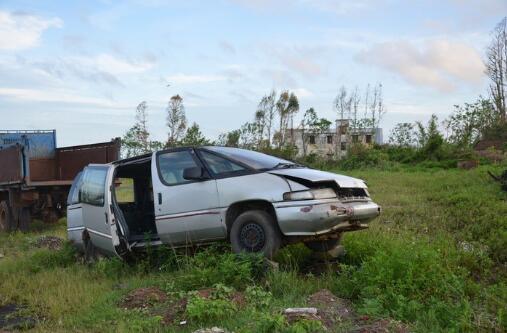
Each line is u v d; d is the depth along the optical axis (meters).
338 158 39.47
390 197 15.31
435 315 5.28
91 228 8.67
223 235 7.30
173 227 7.56
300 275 7.07
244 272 6.50
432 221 10.94
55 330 5.58
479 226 9.72
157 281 7.07
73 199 9.41
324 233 6.79
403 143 41.81
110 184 8.30
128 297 6.41
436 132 36.09
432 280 5.92
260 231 6.91
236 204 7.15
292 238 6.96
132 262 8.34
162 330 5.28
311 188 6.79
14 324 5.97
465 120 38.97
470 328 5.02
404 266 6.06
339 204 6.84
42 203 15.09
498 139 38.09
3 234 14.66
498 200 13.26
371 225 10.09
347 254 7.69
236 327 5.09
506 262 7.62
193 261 7.16
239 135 40.72
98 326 5.53
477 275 7.02
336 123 51.00
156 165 7.86
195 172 7.32
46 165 16.80
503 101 50.88
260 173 7.13
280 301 5.89
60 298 6.70
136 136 37.31
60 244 11.62
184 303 5.90
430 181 19.77
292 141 45.78
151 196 9.32
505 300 5.63
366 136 47.84
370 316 5.31
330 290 6.36
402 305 5.41
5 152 15.04
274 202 6.80
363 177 23.83
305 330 4.73
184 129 41.41
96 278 7.91
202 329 5.00
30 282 7.75
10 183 14.77
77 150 15.94
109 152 14.74
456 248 7.96
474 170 22.14
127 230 8.21
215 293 5.95
